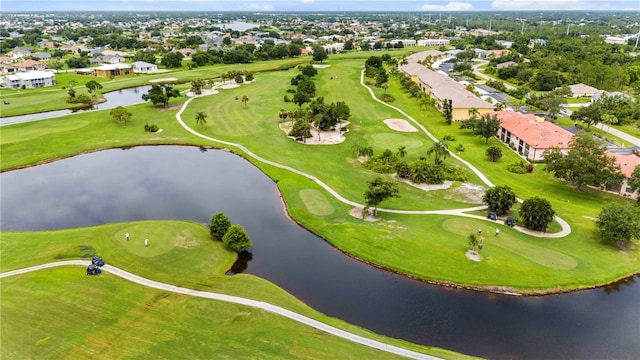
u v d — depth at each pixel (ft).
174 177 302.25
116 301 167.73
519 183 285.23
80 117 435.12
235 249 208.03
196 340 148.97
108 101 526.16
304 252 209.56
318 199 261.03
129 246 205.05
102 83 611.88
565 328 159.33
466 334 155.43
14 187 284.82
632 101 459.73
